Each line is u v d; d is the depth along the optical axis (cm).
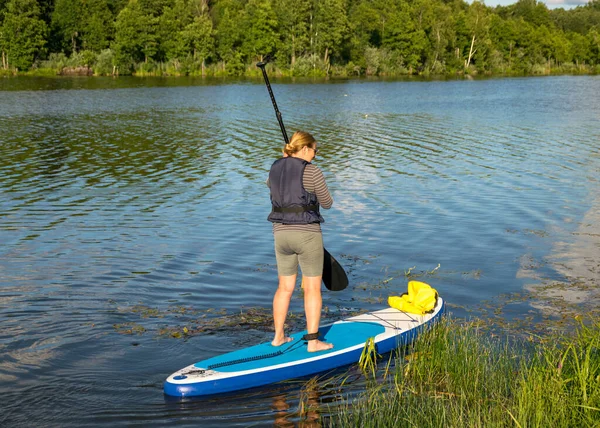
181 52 7206
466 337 512
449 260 799
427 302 590
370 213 1051
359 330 559
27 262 772
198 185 1302
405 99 3941
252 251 830
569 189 1236
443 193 1207
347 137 2105
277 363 491
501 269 763
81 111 2991
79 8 7006
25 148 1834
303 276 507
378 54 7750
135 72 7088
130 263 771
